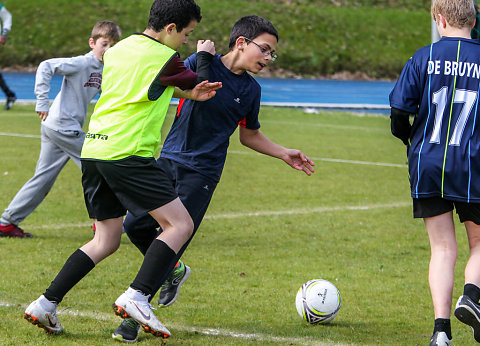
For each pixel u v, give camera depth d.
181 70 12.45
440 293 12.55
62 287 12.65
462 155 12.56
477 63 12.71
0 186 29.75
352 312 15.65
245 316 14.96
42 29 95.12
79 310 14.77
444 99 12.71
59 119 20.95
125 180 12.23
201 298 16.27
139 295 12.08
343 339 13.52
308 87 87.12
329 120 59.72
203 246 21.72
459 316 12.19
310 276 18.69
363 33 108.25
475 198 12.59
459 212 13.20
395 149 46.03
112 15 100.19
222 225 24.75
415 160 12.85
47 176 21.48
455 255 12.94
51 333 12.88
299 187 32.56
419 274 19.36
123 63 12.47
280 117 59.44
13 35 93.44
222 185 32.44
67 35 95.19
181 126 14.05
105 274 18.00
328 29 106.69
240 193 30.73
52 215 25.31
